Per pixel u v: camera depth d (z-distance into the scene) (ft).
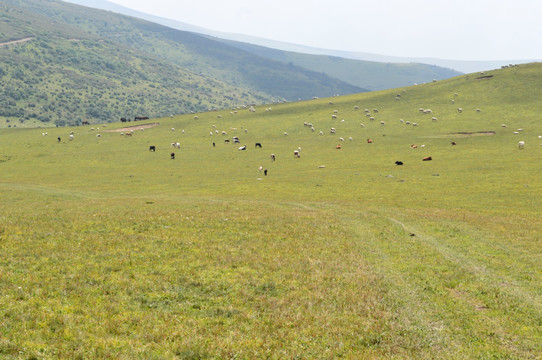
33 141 454.81
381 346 46.73
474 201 163.63
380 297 61.52
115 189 222.89
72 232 95.40
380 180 221.05
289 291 62.64
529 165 239.09
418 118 436.35
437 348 47.06
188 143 406.21
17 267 67.26
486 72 599.16
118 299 56.24
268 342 46.09
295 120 478.59
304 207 154.71
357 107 513.86
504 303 60.70
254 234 100.94
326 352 44.37
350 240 98.02
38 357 40.09
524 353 46.24
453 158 275.80
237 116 535.60
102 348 42.29
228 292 61.36
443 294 63.87
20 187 232.12
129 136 460.14
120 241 88.07
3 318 47.83
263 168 281.54
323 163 288.71
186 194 200.23
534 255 88.28
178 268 71.31
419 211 144.77
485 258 85.10
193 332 47.32
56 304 53.11
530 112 404.77
